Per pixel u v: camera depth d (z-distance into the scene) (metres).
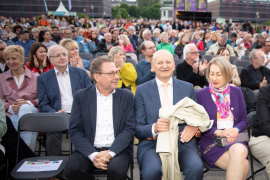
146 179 1.59
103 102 1.90
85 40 6.02
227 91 2.00
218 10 34.06
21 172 1.70
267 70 3.50
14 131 2.00
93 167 1.83
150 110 1.95
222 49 3.59
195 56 3.16
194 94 2.01
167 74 1.93
